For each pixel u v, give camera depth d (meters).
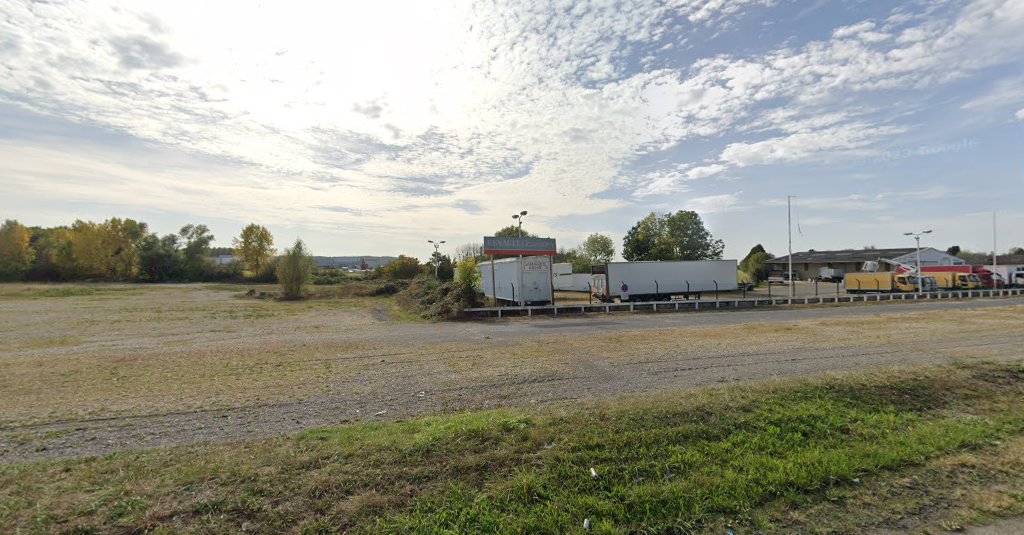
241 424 7.02
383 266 67.25
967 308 25.52
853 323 18.88
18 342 16.30
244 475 4.54
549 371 10.58
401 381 9.91
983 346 12.66
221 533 3.66
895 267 53.41
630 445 5.29
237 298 39.84
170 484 4.38
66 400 8.47
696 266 34.00
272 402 8.30
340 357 12.89
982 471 4.93
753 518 4.04
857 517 4.08
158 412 7.68
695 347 13.45
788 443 5.57
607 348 13.62
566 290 49.53
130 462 5.06
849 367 10.16
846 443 5.64
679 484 4.49
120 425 6.99
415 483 4.46
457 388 9.21
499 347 14.31
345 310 30.14
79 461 5.24
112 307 30.47
